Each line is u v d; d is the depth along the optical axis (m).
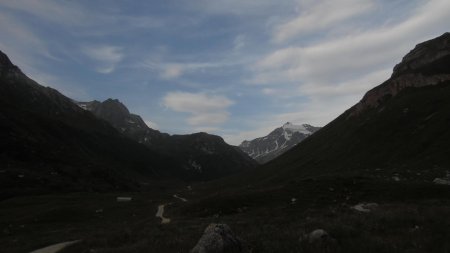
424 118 125.88
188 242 19.22
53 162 180.75
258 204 58.06
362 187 60.88
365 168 110.25
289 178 135.12
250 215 47.53
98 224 63.75
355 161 120.88
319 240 15.11
